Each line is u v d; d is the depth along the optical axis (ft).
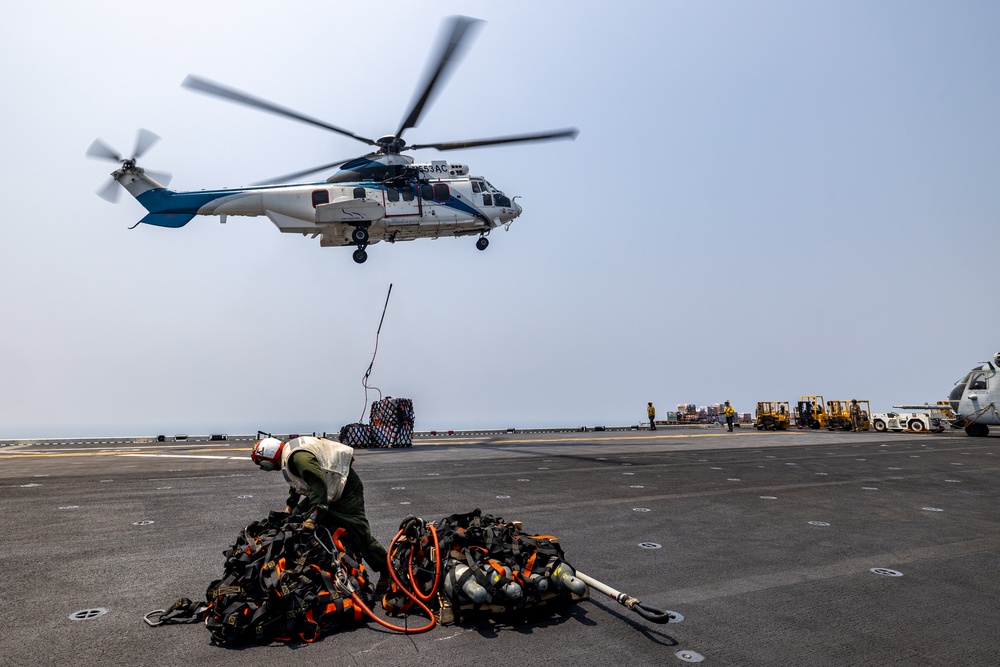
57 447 72.23
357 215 70.03
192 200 70.44
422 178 73.10
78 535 20.30
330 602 12.10
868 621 12.85
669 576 15.89
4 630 12.00
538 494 29.35
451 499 27.68
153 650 11.10
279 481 34.42
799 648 11.44
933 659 11.03
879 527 22.13
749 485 32.81
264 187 70.79
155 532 20.80
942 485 33.17
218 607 11.65
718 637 11.94
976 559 17.80
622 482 33.78
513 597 12.28
